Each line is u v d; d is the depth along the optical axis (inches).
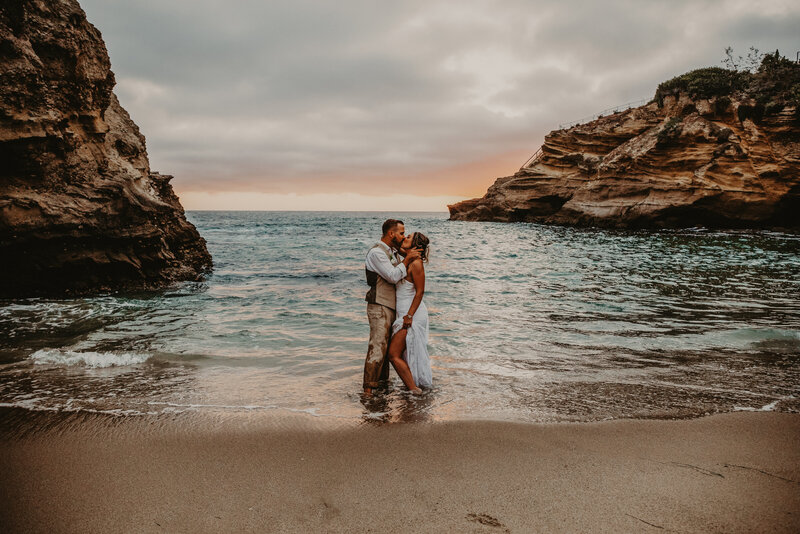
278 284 450.9
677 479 101.2
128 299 363.9
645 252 764.6
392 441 120.3
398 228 178.4
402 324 167.0
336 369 188.5
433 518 87.2
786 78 1370.6
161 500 93.8
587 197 1652.3
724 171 1312.7
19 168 368.5
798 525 83.9
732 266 565.3
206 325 270.7
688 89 1480.1
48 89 388.8
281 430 127.1
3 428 128.6
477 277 473.1
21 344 229.5
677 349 216.8
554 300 343.9
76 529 84.3
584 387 164.9
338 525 85.2
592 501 92.6
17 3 377.1
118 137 563.5
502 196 2123.5
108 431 126.9
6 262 361.4
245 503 92.6
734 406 145.6
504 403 148.9
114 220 418.9
